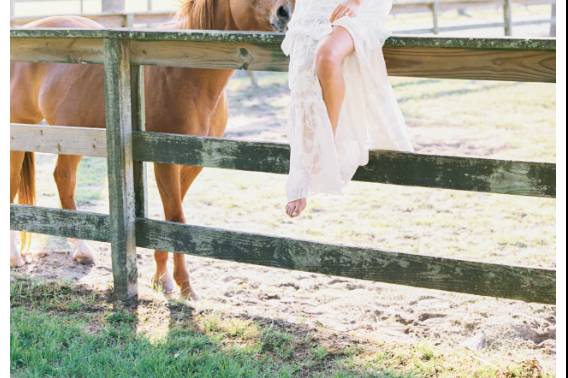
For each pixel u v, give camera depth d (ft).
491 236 20.04
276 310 15.25
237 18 15.35
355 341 12.41
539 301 11.36
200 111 15.72
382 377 11.00
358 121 11.66
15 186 18.06
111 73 13.75
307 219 21.95
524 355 12.31
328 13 11.41
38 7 73.00
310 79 11.34
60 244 19.61
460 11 73.36
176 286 16.30
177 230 14.02
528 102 38.32
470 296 16.06
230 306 14.66
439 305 15.52
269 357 11.72
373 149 12.06
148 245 14.34
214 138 13.33
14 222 15.40
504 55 11.07
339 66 11.10
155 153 13.94
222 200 24.03
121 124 13.87
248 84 45.47
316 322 13.61
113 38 13.57
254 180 26.61
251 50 12.79
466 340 13.34
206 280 17.33
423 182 11.85
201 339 12.23
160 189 15.49
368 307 15.48
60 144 14.80
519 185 11.31
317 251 12.77
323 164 11.41
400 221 21.57
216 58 13.15
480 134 31.42
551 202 23.21
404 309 15.37
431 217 21.85
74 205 19.07
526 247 19.13
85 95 16.93
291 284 17.02
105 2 40.37
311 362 11.54
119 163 13.97
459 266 11.78
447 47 11.23
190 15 16.01
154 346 11.98
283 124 34.86
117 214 14.14
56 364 11.41
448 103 38.78
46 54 14.58
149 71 15.76
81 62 14.23
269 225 21.38
